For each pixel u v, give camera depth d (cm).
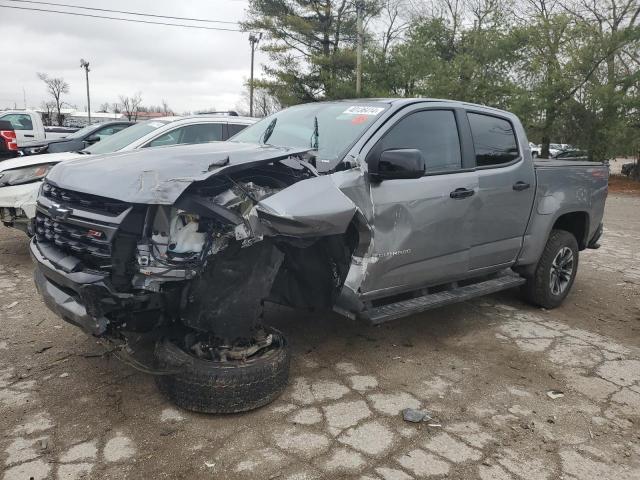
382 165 355
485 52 2616
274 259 315
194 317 307
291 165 336
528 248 511
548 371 408
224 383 309
